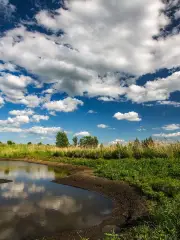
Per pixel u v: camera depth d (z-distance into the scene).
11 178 14.19
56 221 7.13
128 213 7.76
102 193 10.52
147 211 7.58
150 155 18.69
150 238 5.10
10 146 37.78
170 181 9.94
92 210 8.18
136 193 9.77
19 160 26.31
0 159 27.20
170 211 6.08
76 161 20.58
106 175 13.09
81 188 11.51
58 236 6.12
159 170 12.80
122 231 6.30
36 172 16.92
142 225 6.17
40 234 6.24
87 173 14.60
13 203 8.77
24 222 6.98
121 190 10.47
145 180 10.91
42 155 28.42
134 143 21.66
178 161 14.60
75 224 6.94
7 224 6.79
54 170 18.05
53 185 12.16
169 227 5.35
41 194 10.23
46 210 8.10
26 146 35.50
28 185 12.09
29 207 8.37
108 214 7.80
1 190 10.84
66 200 9.37
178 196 7.75
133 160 16.89
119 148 21.41
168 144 19.00
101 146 24.14
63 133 37.28
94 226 6.80
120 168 14.33
